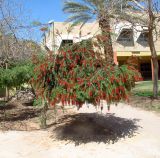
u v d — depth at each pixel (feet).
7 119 49.49
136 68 36.94
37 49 50.67
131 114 47.85
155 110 50.75
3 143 36.01
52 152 32.30
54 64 34.22
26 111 55.36
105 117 45.68
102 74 32.50
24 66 45.21
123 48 124.77
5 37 49.14
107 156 30.27
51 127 42.16
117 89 31.91
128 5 69.05
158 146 32.27
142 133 36.81
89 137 36.17
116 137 35.78
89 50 34.78
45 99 34.55
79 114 48.47
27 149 33.65
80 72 33.06
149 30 62.08
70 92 31.96
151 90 78.23
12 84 45.52
